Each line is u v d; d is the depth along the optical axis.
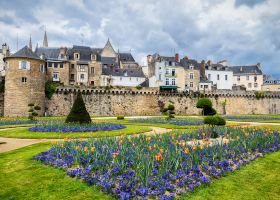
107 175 10.29
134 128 28.91
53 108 58.25
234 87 88.56
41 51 71.38
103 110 63.06
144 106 67.19
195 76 84.69
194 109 71.94
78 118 29.75
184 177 10.38
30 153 15.27
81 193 9.28
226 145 14.91
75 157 12.60
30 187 9.97
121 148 13.91
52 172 11.40
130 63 92.06
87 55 76.19
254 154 14.71
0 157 14.96
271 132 21.55
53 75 69.31
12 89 51.97
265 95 77.81
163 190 9.27
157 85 76.62
